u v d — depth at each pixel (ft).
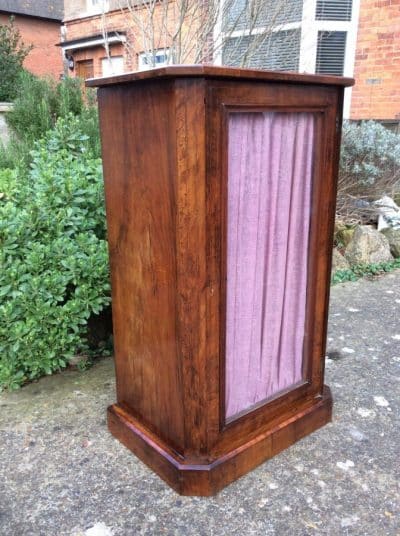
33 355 6.52
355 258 12.42
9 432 5.75
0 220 6.60
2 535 4.29
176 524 4.40
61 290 6.64
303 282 5.19
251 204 4.40
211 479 4.66
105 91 4.54
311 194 4.90
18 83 17.85
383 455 5.31
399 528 4.33
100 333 7.91
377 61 16.72
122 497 4.73
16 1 36.68
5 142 14.92
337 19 16.87
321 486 4.85
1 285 6.38
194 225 3.97
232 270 4.45
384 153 13.57
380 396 6.51
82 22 26.45
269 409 5.18
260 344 4.96
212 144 3.80
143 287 4.71
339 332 8.61
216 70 3.56
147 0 13.83
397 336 8.43
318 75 4.34
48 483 4.92
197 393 4.46
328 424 5.88
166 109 3.81
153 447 4.99
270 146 4.37
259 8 12.26
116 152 4.61
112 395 6.56
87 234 7.25
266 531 4.31
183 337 4.31
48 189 7.25
